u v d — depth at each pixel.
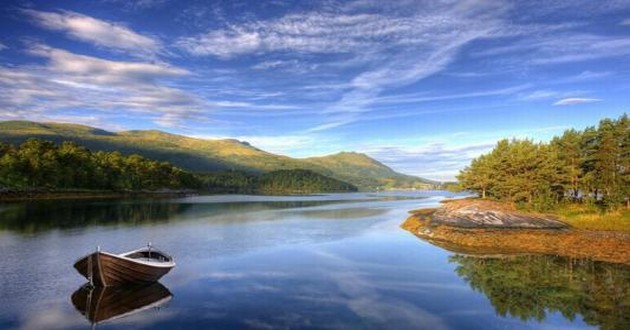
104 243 50.41
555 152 88.50
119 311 26.22
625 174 75.19
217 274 36.03
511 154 97.50
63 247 47.09
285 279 34.59
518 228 62.50
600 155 77.19
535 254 47.03
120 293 30.28
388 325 24.34
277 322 24.56
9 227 62.31
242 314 25.89
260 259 42.66
